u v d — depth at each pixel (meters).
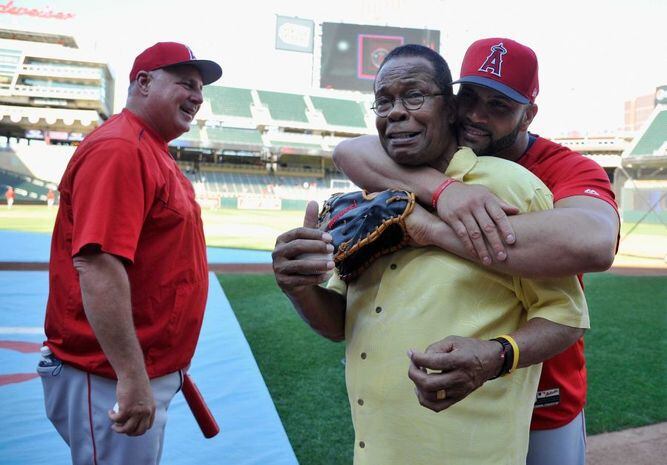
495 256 1.27
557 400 1.90
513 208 1.30
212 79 2.55
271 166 47.56
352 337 1.57
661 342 6.20
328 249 1.47
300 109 50.25
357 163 1.64
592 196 1.50
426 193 1.44
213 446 3.34
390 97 1.46
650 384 4.85
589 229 1.24
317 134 50.12
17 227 17.86
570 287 1.37
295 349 5.56
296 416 3.96
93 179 1.93
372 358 1.46
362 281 1.58
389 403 1.41
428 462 1.37
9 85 44.00
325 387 4.55
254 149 44.62
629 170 28.48
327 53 47.22
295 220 28.25
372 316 1.50
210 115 46.56
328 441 3.57
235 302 7.73
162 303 2.19
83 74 45.31
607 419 4.12
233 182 45.19
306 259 1.46
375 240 1.48
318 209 1.66
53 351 2.14
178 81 2.35
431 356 1.20
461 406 1.36
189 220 2.27
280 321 6.68
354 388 1.53
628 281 10.82
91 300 1.89
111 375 2.08
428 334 1.38
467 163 1.46
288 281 1.50
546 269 1.24
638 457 3.54
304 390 4.47
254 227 22.88
